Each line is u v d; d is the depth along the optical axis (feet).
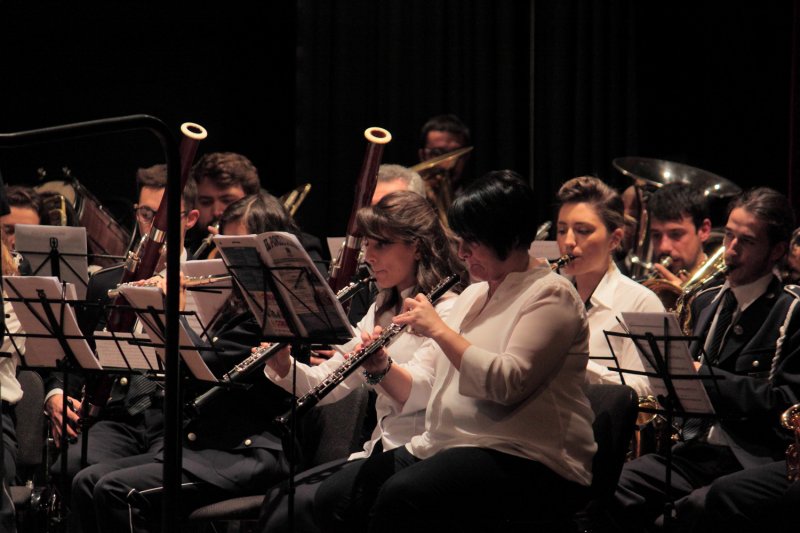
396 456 22.02
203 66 47.37
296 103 44.55
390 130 44.50
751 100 44.37
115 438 28.27
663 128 45.01
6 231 34.60
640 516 24.52
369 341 22.30
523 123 44.93
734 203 25.89
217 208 34.94
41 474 29.81
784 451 24.06
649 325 21.42
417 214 23.79
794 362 24.12
